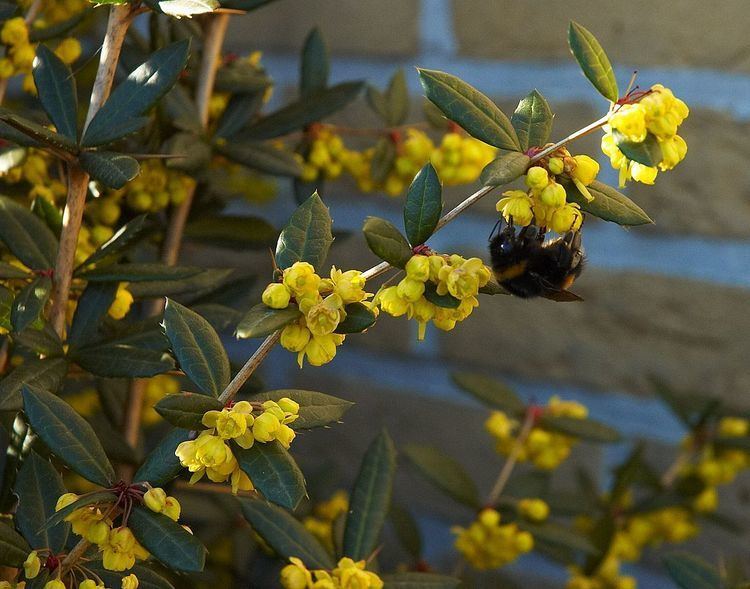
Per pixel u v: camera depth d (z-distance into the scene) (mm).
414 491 1095
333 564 694
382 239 608
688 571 700
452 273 601
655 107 602
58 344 668
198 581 839
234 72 768
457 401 1056
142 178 737
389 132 801
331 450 1128
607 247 967
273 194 1042
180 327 616
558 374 1007
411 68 1003
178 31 758
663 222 933
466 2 963
